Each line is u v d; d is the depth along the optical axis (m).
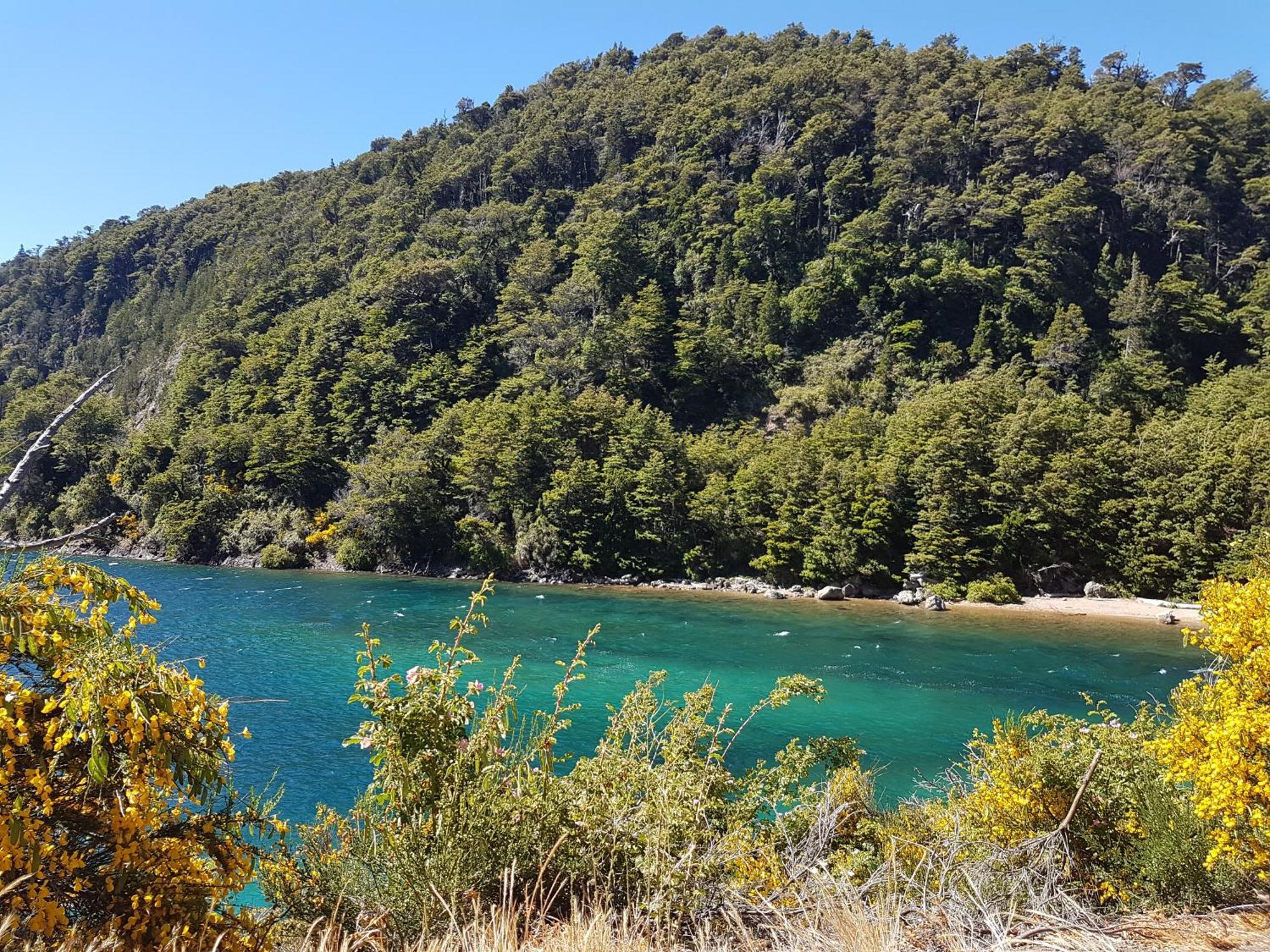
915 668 27.69
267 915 4.49
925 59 120.75
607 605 44.81
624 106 135.62
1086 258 90.25
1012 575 51.34
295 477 71.38
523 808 4.60
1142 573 48.19
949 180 101.31
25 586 3.56
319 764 15.69
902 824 7.06
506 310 93.56
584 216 111.88
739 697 22.89
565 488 60.41
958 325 85.00
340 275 114.94
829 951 3.69
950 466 52.28
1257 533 43.91
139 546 67.00
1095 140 99.00
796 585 54.19
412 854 4.22
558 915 4.28
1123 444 52.94
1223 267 89.62
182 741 3.75
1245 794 4.62
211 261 146.88
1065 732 7.16
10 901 3.13
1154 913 4.73
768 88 120.25
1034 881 4.94
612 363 82.00
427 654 28.72
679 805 4.75
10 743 3.34
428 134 164.50
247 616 36.53
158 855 3.66
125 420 90.62
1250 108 106.06
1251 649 5.06
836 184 100.56
